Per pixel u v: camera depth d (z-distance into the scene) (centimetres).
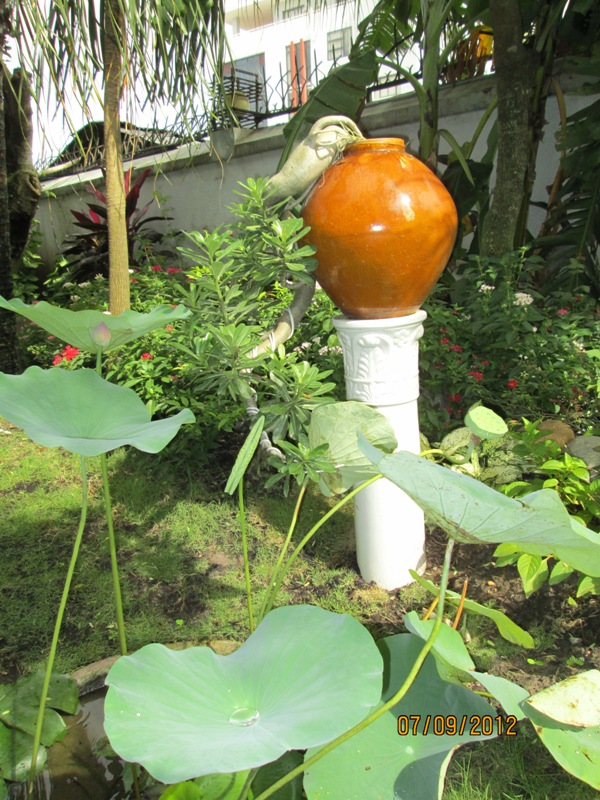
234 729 116
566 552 124
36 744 162
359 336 224
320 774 139
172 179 794
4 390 130
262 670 131
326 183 218
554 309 425
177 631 240
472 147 509
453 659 140
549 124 533
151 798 175
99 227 760
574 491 241
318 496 325
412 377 233
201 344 242
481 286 401
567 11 450
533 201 528
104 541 300
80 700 209
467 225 527
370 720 121
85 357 428
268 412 229
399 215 204
